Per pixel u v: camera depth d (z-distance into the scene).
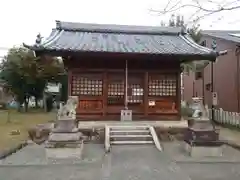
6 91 30.25
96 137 12.32
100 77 15.45
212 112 19.34
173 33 18.34
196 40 20.25
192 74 27.86
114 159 9.09
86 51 13.28
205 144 9.64
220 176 7.31
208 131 9.80
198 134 9.76
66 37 16.02
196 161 8.96
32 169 8.07
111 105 15.60
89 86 15.37
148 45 15.60
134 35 17.91
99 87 15.43
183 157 9.51
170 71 15.69
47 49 12.99
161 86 15.81
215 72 22.00
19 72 26.58
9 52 28.42
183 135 12.77
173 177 7.19
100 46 14.45
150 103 15.67
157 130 12.78
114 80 15.69
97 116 15.26
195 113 10.16
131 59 15.19
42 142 12.42
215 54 13.90
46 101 31.84
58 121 9.72
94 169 8.05
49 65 27.28
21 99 29.70
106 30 17.83
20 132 14.95
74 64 15.20
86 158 9.38
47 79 28.67
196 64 20.77
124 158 9.22
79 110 15.12
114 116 15.41
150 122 14.49
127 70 15.55
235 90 18.41
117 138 11.73
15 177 7.27
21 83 28.48
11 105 38.44
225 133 14.48
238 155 9.91
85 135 12.52
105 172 7.65
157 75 15.82
